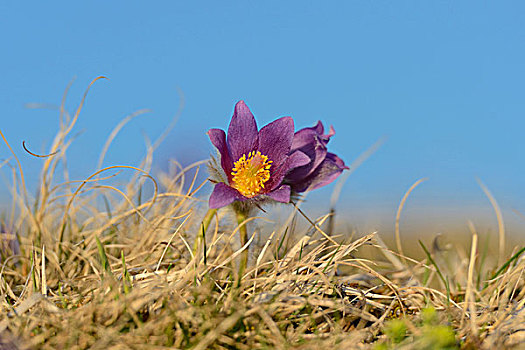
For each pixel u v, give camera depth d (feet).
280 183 2.52
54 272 2.59
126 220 2.83
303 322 2.38
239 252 2.47
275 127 2.54
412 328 2.32
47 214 2.81
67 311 2.35
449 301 2.46
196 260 2.49
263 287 2.44
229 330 2.33
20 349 2.25
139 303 2.32
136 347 2.26
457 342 2.33
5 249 2.72
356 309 2.40
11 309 2.36
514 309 2.41
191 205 2.80
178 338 2.30
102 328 2.29
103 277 2.45
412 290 2.52
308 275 2.45
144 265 2.58
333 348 2.29
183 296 2.40
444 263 2.71
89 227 2.83
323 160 2.56
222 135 2.52
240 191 2.52
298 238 2.75
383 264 2.68
